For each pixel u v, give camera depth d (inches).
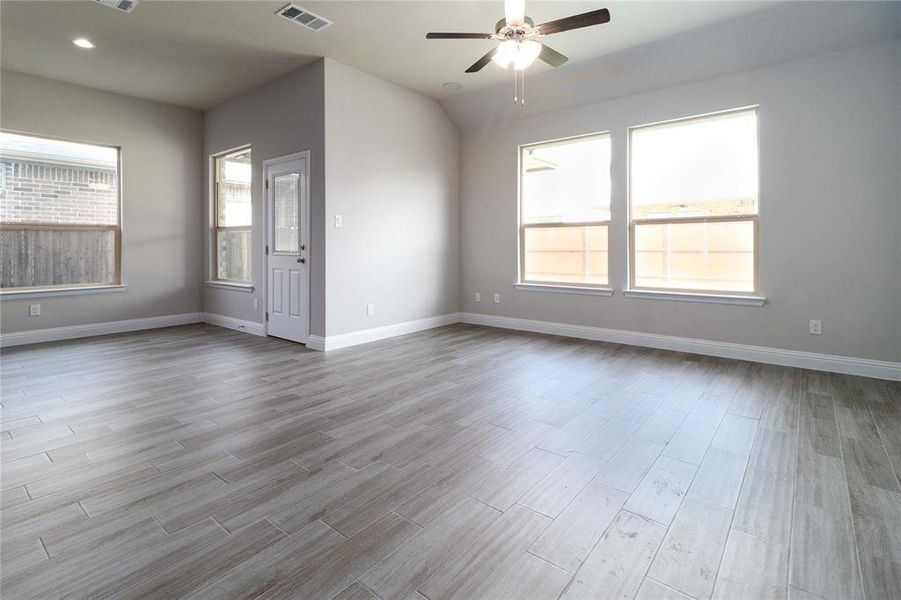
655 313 184.4
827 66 146.3
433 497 75.5
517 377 144.3
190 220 240.4
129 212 219.5
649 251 186.5
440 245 233.1
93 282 213.0
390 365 159.2
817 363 151.3
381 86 197.3
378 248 200.2
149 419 109.0
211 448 93.7
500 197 228.5
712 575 57.1
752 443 95.8
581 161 205.2
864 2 129.6
